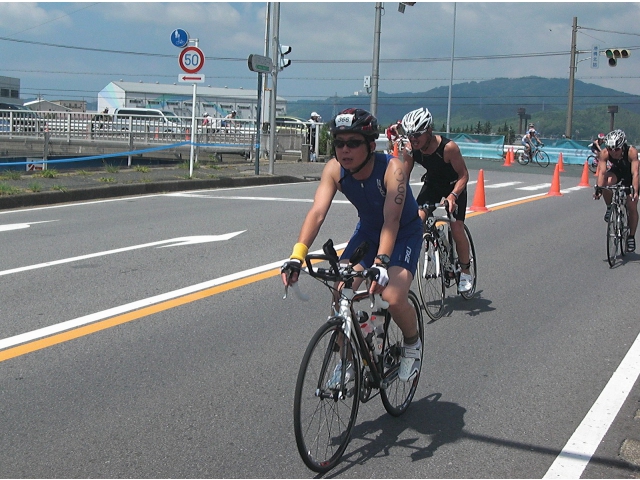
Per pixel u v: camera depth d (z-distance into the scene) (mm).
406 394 4594
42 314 6219
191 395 4637
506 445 4125
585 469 3840
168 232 10203
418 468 3848
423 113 6184
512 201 15336
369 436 4230
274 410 4461
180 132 27609
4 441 3980
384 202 4133
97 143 26781
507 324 6488
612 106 50000
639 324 6539
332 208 13094
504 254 9562
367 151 3975
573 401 4758
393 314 4164
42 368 5020
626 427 4367
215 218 11570
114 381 4820
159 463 3789
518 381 5109
